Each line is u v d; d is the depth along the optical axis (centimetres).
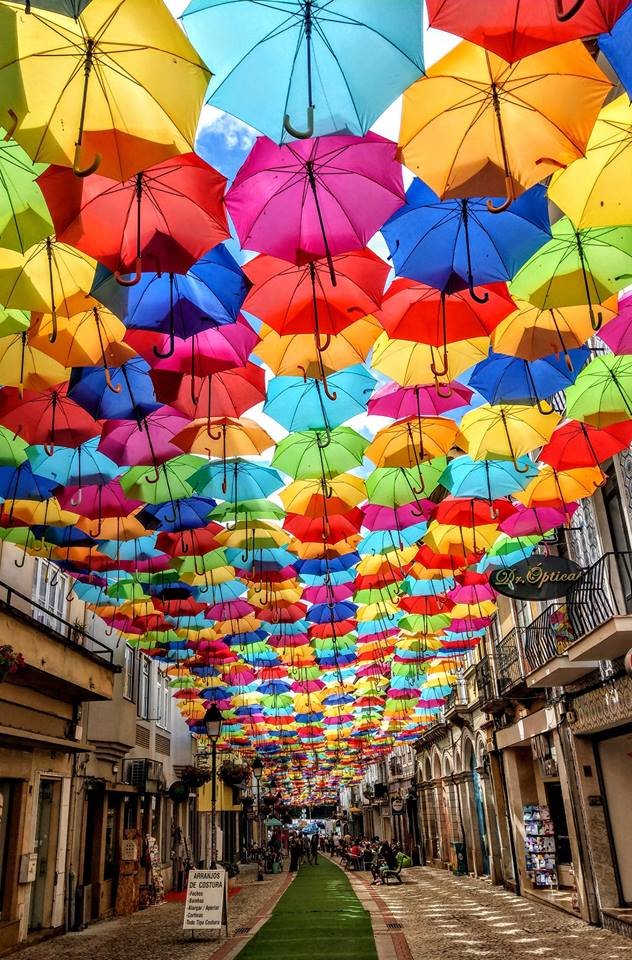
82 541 1145
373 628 1667
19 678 1326
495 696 1828
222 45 407
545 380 716
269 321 564
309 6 392
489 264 519
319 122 411
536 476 935
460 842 2653
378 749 4331
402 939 1224
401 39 392
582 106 416
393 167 465
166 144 412
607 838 1241
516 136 428
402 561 1227
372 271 538
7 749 1291
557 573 1007
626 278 551
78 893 1588
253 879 3388
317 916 1641
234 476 990
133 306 555
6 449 815
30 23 388
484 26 373
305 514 978
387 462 848
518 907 1553
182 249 487
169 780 2822
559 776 1409
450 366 671
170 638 1722
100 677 1669
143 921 1669
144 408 727
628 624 966
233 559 1184
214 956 1131
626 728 1186
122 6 388
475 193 439
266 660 2050
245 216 482
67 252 542
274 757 4438
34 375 687
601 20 369
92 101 404
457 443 867
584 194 477
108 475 898
